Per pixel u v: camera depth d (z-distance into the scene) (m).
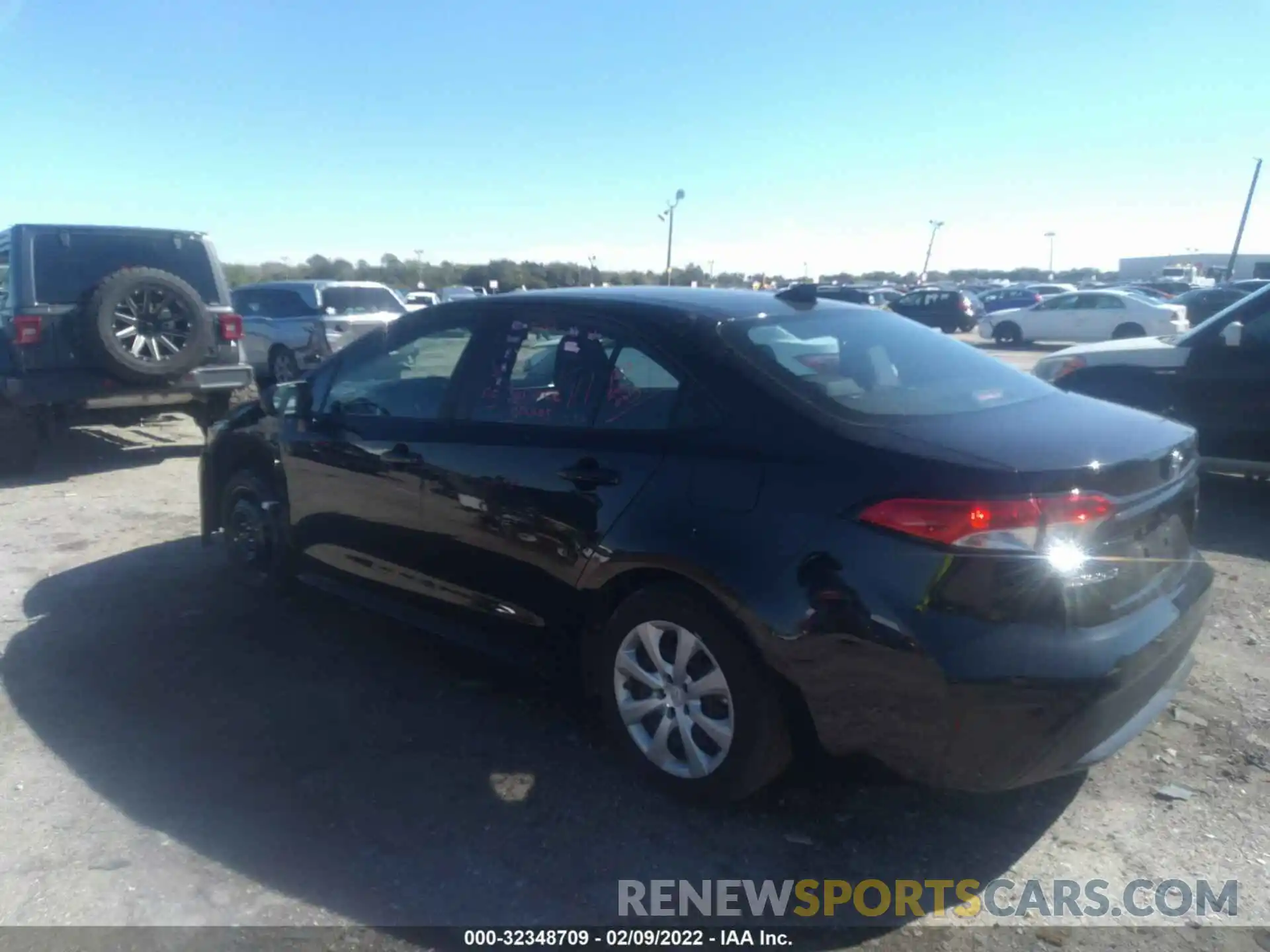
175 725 4.10
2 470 8.69
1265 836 3.32
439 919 2.95
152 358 8.71
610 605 3.68
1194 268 60.19
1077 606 2.91
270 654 4.80
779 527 3.13
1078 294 28.30
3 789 3.62
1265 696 4.27
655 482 3.44
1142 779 3.66
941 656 2.86
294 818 3.44
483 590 4.10
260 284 17.58
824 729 3.11
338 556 4.85
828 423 3.21
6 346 8.47
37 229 8.63
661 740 3.52
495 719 4.14
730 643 3.24
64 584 5.81
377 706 4.26
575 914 2.97
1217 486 7.95
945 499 2.89
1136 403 7.60
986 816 3.45
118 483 8.54
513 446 3.91
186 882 3.10
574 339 3.92
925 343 4.12
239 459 5.63
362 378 4.78
